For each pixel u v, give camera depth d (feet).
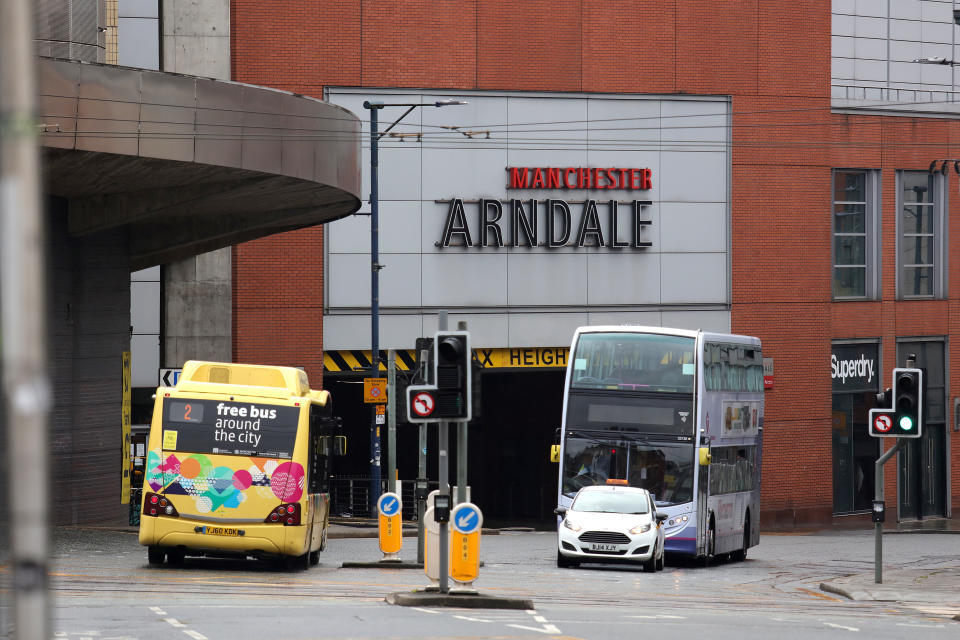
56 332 220.02
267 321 302.86
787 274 345.51
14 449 35.32
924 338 374.22
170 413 156.87
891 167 365.81
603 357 210.59
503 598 122.52
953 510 379.96
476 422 383.65
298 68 305.53
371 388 267.18
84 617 103.91
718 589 168.25
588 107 325.83
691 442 205.67
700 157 335.67
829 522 352.49
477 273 317.01
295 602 121.90
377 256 268.62
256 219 236.84
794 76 344.90
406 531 269.23
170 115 171.83
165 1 295.28
